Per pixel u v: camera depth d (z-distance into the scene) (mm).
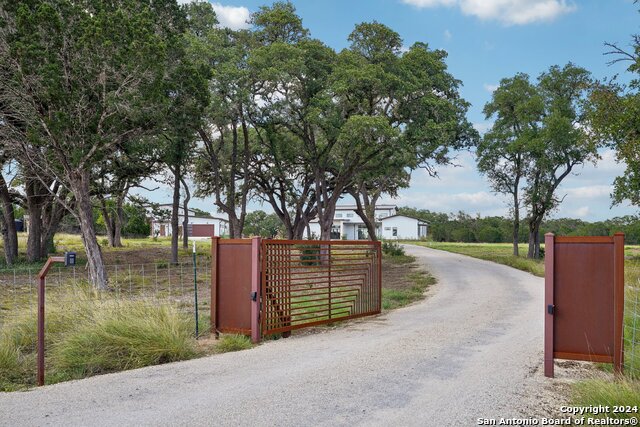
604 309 6578
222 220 87438
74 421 4840
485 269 28484
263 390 5820
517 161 41062
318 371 6707
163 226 85562
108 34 15609
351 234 93875
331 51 28047
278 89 27328
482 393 5730
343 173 31469
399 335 9648
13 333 8734
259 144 33344
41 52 14727
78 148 16531
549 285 6730
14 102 16094
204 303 13852
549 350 6668
